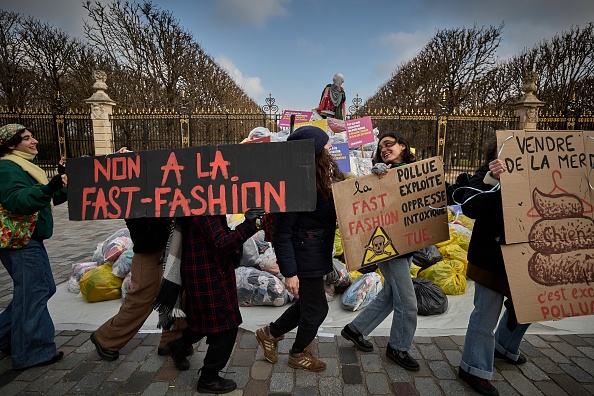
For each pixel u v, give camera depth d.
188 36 20.61
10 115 13.59
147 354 2.68
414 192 2.43
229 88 27.44
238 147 2.01
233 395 2.22
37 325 2.47
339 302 3.62
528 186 2.03
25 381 2.36
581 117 12.23
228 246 1.98
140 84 19.27
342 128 7.80
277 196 1.99
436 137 12.25
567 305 2.05
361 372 2.45
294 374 2.43
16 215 2.30
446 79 20.59
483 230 2.21
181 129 13.09
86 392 2.25
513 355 2.50
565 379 2.37
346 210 2.29
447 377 2.39
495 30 19.84
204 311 2.11
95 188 2.13
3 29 19.55
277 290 3.39
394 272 2.44
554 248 2.05
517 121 12.27
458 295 3.76
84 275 3.77
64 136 13.77
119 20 18.41
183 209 2.04
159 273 2.52
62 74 20.75
